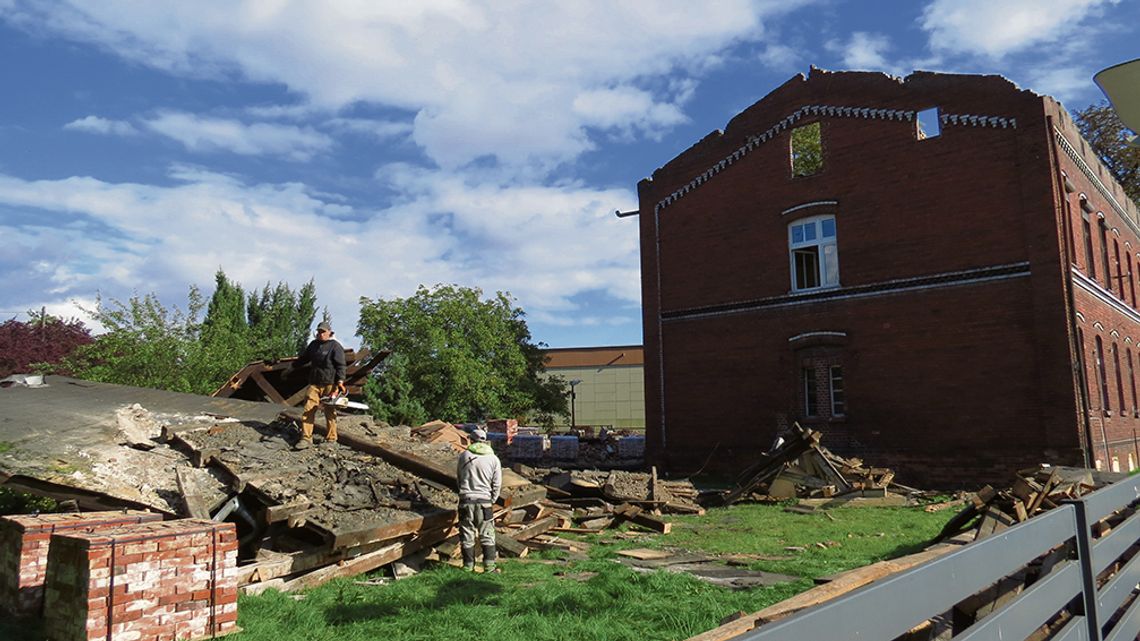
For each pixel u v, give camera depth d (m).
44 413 10.45
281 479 8.93
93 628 5.11
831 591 3.10
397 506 9.12
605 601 7.01
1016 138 19.41
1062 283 18.42
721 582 8.19
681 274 25.16
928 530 12.16
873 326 21.19
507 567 8.97
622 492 14.44
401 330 39.03
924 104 20.92
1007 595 4.02
